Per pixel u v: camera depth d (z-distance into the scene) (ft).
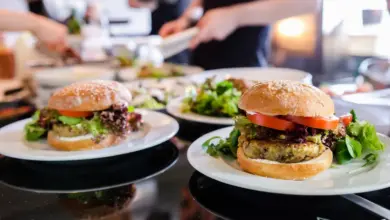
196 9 10.80
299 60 15.38
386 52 14.02
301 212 2.65
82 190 3.15
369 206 2.65
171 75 8.46
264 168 3.01
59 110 4.08
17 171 3.61
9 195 3.08
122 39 12.36
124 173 3.52
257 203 2.83
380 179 2.82
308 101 3.18
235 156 3.49
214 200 2.92
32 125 4.25
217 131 4.20
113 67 9.21
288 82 3.43
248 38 10.68
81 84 4.30
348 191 2.63
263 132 3.23
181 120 5.37
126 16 20.02
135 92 6.21
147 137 4.05
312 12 9.78
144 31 20.45
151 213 2.73
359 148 3.37
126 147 3.75
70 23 11.34
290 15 9.59
